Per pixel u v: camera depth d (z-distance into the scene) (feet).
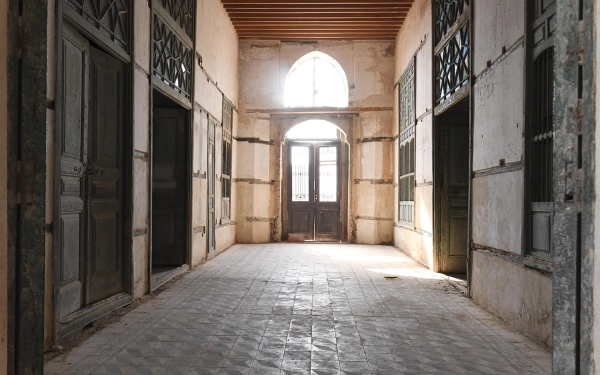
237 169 38.22
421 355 11.38
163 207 23.65
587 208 5.79
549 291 11.71
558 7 6.36
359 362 10.87
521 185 13.47
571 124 6.08
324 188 40.88
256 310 15.72
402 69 34.17
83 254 13.52
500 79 15.25
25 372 6.19
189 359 10.96
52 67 11.13
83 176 13.43
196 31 24.62
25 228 6.19
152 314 15.05
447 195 23.93
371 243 37.81
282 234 40.52
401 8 31.91
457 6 20.65
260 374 10.09
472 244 17.83
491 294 15.67
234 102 36.86
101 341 12.21
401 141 34.19
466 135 24.09
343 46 38.65
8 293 5.96
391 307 16.30
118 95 15.70
